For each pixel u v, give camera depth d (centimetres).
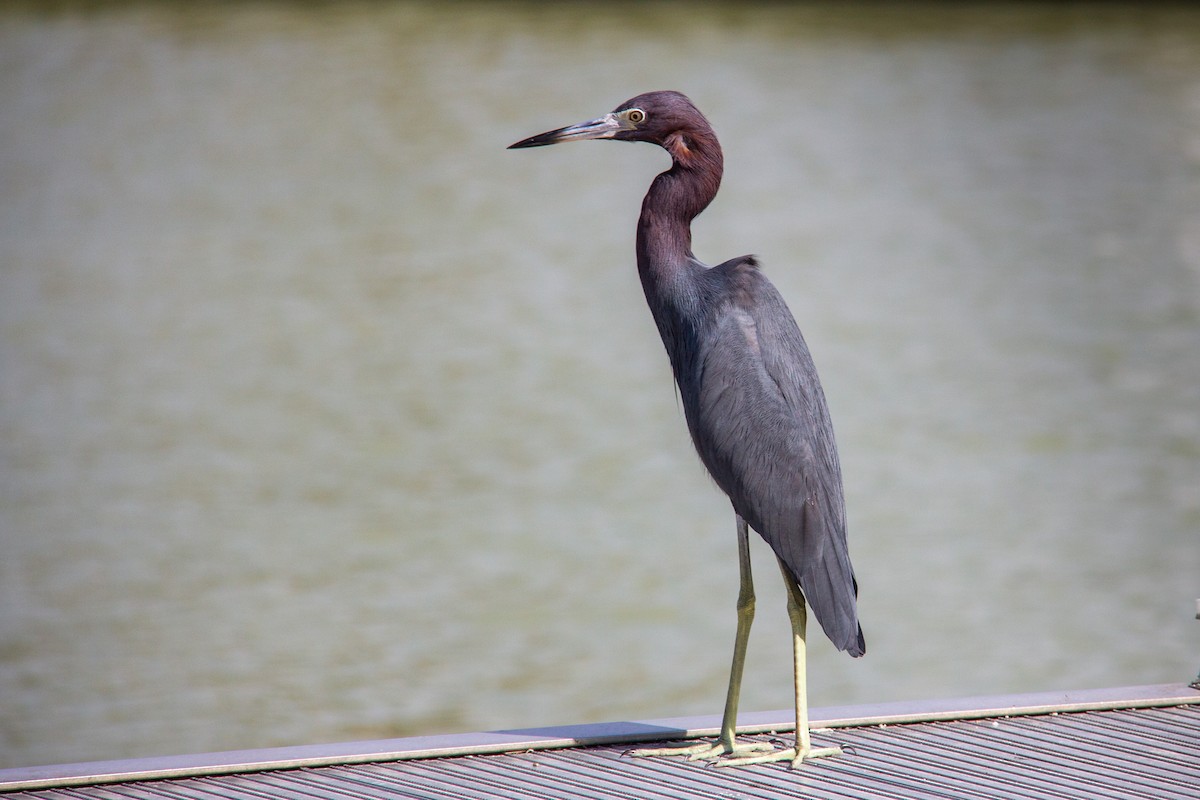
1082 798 494
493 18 4203
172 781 522
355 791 510
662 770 534
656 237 609
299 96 3456
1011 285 2258
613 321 2139
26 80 3547
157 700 996
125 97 3450
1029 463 1514
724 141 3095
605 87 3453
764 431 563
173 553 1286
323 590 1204
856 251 2431
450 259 2444
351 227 2625
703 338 586
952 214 2666
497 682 1026
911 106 3391
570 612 1160
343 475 1509
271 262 2412
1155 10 4469
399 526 1364
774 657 1079
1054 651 1067
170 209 2719
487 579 1233
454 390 1819
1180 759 537
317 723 955
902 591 1183
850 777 522
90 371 1859
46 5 4272
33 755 904
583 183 2962
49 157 3045
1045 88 3562
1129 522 1340
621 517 1397
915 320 2075
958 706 602
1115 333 2016
